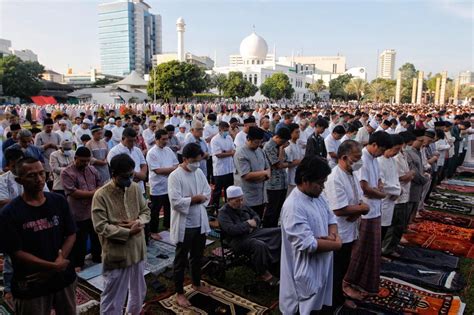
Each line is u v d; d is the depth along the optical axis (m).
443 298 4.42
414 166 5.85
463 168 12.50
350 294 4.45
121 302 3.66
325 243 3.05
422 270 5.14
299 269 3.10
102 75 100.38
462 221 7.21
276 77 63.00
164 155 6.44
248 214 4.95
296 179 3.17
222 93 61.81
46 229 2.93
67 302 3.13
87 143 7.64
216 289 4.64
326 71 141.62
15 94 50.09
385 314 4.08
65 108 29.92
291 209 3.09
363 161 4.30
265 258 4.50
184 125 11.92
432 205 8.26
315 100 84.25
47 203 2.98
